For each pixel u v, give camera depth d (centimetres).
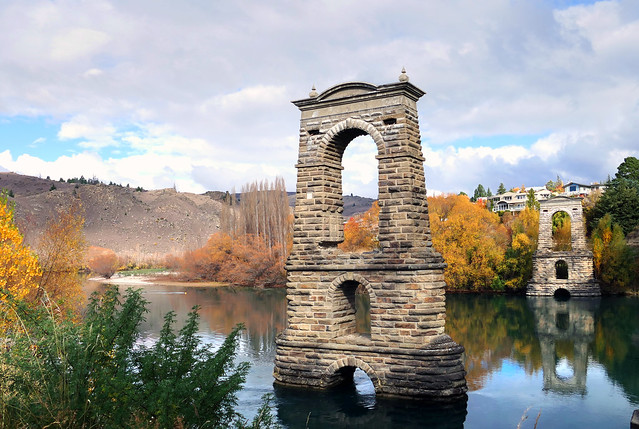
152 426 1284
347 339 2922
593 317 6178
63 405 1241
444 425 2536
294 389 2998
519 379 3394
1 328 1540
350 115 3012
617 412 2748
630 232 9612
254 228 12456
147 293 9656
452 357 2747
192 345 1547
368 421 2559
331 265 2955
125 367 1433
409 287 2773
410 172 2836
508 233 11150
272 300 8288
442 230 9644
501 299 8231
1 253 2955
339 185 3203
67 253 4366
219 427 1448
